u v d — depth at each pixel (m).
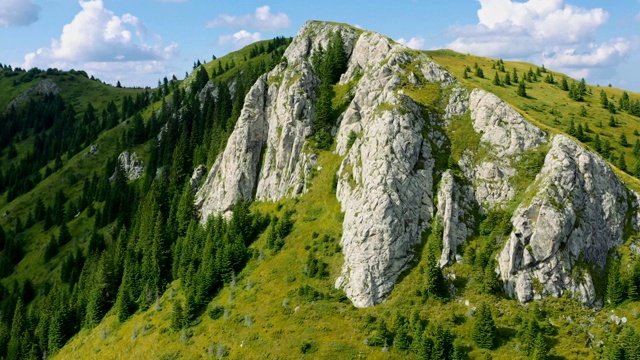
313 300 98.44
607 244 96.25
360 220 103.38
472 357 82.25
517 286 91.81
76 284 156.50
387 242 99.31
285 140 137.12
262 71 197.00
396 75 127.19
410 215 102.88
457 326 87.62
